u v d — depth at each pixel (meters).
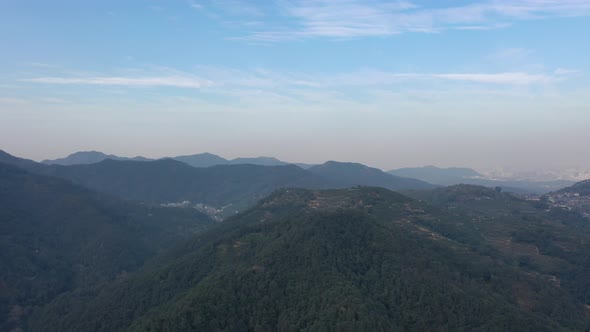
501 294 161.62
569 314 159.88
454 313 136.75
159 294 178.38
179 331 132.62
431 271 157.12
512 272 180.88
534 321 136.62
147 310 171.00
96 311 183.62
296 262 161.12
